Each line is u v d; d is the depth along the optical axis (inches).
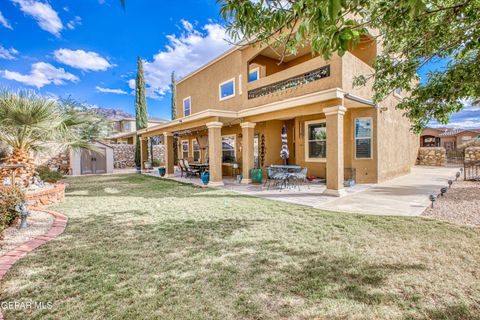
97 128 486.9
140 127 892.6
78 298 107.0
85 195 353.7
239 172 572.7
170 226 202.2
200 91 648.4
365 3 106.9
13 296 108.6
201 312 96.9
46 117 264.4
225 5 107.5
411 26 150.1
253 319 93.1
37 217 229.1
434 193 314.2
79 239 174.2
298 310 97.3
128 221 217.8
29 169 295.6
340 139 313.3
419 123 187.6
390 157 449.4
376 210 240.4
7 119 252.4
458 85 146.8
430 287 110.3
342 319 92.4
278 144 518.3
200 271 127.8
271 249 153.1
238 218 222.4
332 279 118.2
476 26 129.9
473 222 194.2
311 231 184.2
